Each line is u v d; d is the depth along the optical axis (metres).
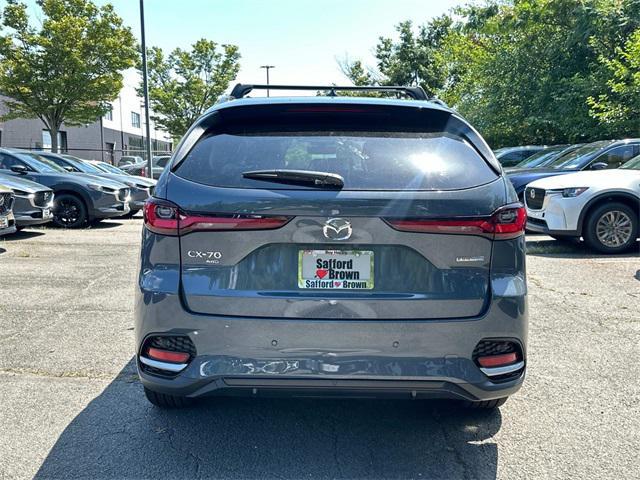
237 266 2.72
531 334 4.98
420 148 2.92
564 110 17.33
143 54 21.34
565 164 10.80
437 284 2.73
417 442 3.16
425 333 2.69
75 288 6.47
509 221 2.79
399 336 2.69
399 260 2.72
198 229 2.72
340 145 2.92
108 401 3.62
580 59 18.12
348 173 2.78
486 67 20.52
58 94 25.50
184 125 34.22
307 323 2.67
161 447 3.07
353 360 2.68
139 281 2.83
